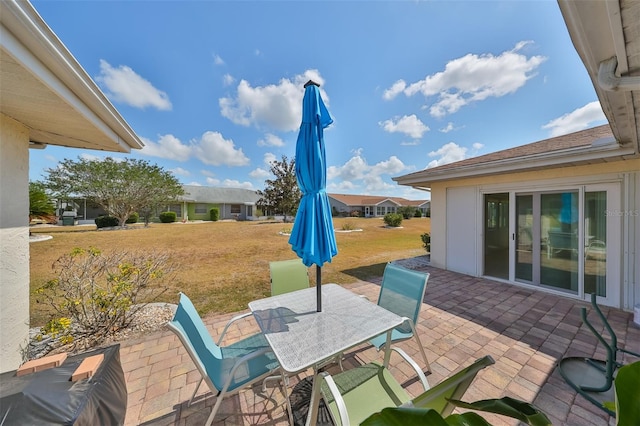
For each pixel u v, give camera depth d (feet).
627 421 2.29
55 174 51.88
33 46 4.46
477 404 2.67
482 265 19.85
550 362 8.67
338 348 5.59
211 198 96.94
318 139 7.09
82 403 4.38
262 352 5.90
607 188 14.01
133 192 55.77
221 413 6.64
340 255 29.71
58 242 35.06
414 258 27.63
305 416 6.46
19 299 8.28
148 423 6.34
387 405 5.18
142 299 15.30
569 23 4.50
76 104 6.43
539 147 18.84
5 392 4.40
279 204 70.74
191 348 5.43
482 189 19.72
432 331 10.94
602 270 14.39
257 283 18.60
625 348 9.41
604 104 7.16
